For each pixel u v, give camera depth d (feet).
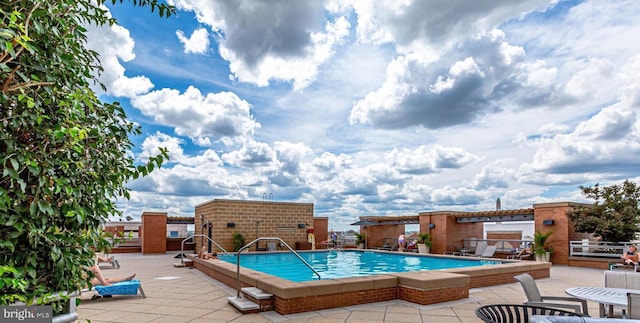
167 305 20.74
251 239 59.16
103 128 7.78
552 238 46.42
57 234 7.11
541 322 7.34
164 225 64.69
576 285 28.89
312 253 58.08
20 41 5.67
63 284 7.55
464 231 62.18
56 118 6.91
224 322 17.28
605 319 7.39
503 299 22.33
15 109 6.29
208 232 59.62
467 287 22.61
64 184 6.77
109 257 40.50
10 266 6.29
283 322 17.28
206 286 27.27
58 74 7.05
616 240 44.75
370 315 18.47
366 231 72.43
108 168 7.94
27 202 6.68
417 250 62.75
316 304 19.47
